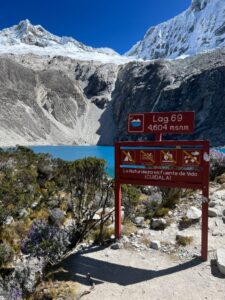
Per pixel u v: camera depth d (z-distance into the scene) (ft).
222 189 41.78
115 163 28.48
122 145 28.19
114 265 23.95
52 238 24.72
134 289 20.62
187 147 25.63
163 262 24.20
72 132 645.51
